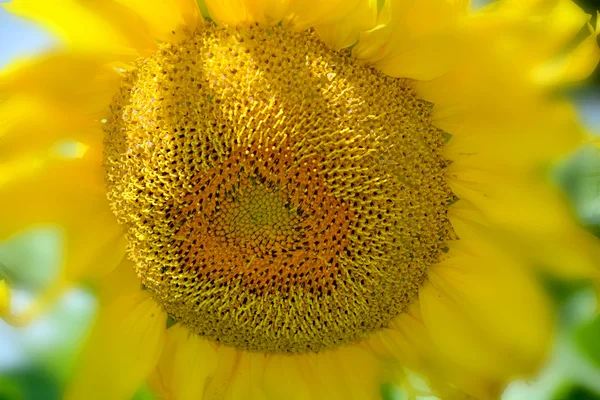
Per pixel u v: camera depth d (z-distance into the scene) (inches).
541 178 20.7
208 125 19.8
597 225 20.7
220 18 19.8
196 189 20.0
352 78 19.9
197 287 20.6
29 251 21.3
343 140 19.8
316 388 21.8
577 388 21.1
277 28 19.8
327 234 20.2
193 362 21.5
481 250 21.1
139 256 20.7
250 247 20.4
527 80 19.7
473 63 19.9
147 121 20.0
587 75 19.7
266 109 19.7
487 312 21.1
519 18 19.3
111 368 21.1
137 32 19.9
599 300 20.6
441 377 21.7
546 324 21.0
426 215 20.6
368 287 20.6
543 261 20.7
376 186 20.1
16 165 20.6
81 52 19.9
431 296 21.3
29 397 21.5
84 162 20.9
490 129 20.5
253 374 21.8
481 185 20.7
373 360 22.0
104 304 21.4
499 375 21.1
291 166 19.8
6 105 20.0
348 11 19.5
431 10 19.4
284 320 20.8
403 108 20.2
